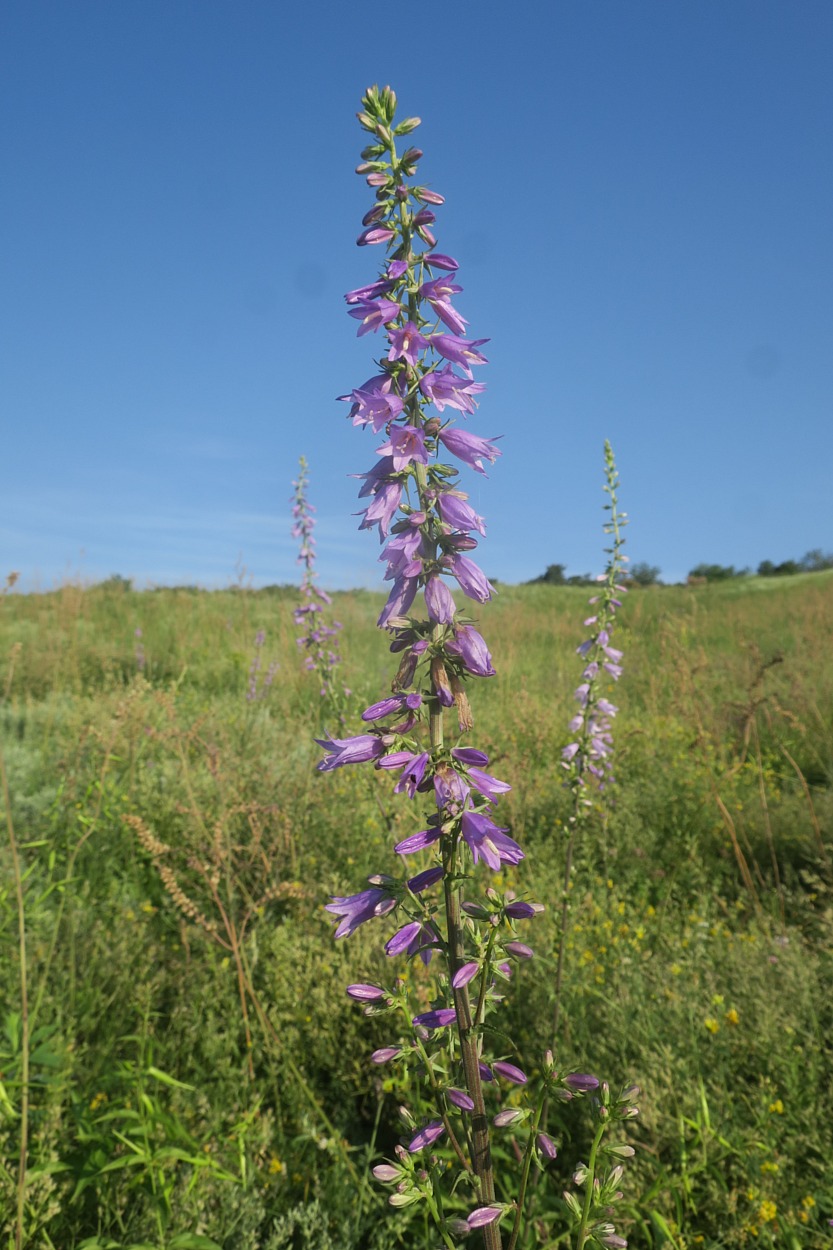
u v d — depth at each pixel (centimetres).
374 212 181
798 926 438
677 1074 292
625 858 542
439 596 166
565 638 1558
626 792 620
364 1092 326
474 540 171
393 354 172
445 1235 164
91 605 1574
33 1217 236
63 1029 321
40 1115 276
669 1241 238
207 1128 290
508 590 2934
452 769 162
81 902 420
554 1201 245
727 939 416
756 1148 265
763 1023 313
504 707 881
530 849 536
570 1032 331
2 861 467
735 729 753
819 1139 270
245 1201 257
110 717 673
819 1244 244
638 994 338
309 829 523
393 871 469
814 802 590
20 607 1431
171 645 1302
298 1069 333
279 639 1202
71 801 525
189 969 386
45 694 979
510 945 162
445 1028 173
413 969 352
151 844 358
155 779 584
